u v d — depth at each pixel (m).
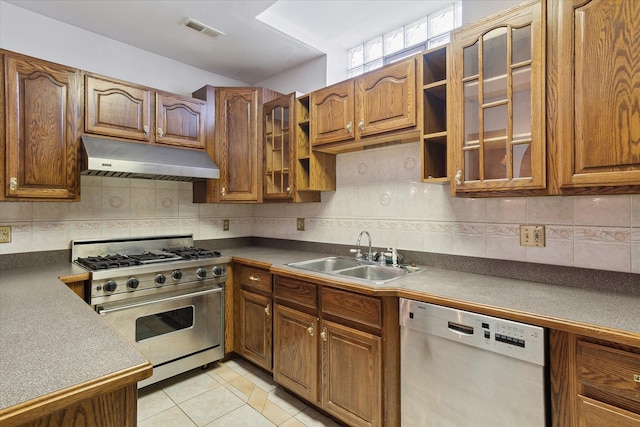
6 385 0.72
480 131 1.52
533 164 1.37
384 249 2.27
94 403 0.81
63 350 0.90
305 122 2.46
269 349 2.24
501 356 1.23
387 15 2.28
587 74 1.24
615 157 1.19
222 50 2.59
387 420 1.58
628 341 0.98
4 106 1.78
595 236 1.50
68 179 1.99
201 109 2.57
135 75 2.54
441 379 1.40
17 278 1.76
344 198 2.51
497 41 1.50
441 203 2.00
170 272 2.18
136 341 2.05
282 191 2.57
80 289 1.89
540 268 1.65
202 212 2.94
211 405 2.00
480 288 1.52
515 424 1.21
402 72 1.84
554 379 1.14
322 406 1.85
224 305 2.49
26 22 2.08
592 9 1.23
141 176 2.48
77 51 2.28
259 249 2.94
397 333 1.56
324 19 2.33
